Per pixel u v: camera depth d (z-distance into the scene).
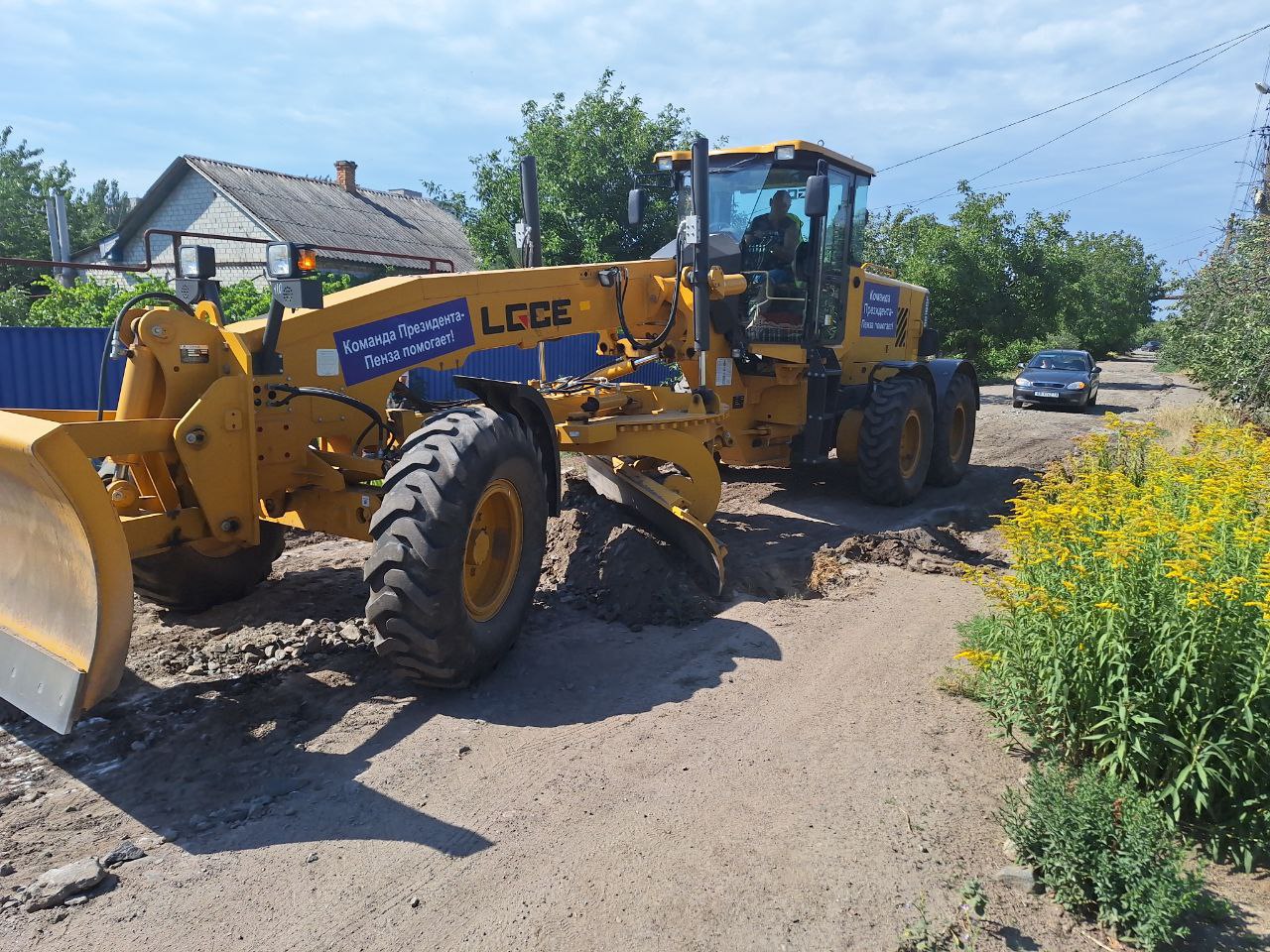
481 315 5.46
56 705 3.21
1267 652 3.22
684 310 6.97
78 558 3.29
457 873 3.00
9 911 2.78
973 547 7.70
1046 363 20.36
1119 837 2.90
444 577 4.02
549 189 18.03
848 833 3.24
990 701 4.18
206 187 22.89
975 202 27.62
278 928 2.72
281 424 4.39
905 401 8.45
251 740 3.93
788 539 7.48
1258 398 13.09
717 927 2.74
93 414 4.64
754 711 4.26
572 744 3.91
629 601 5.55
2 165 33.78
